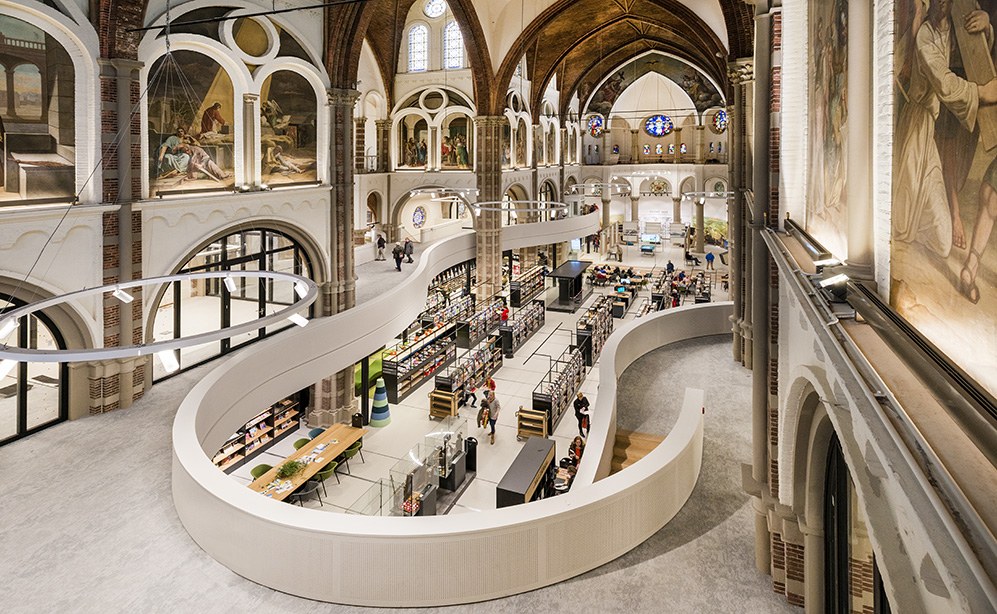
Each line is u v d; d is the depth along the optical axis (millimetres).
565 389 20703
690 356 17609
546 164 40156
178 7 14203
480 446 18344
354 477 16469
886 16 3342
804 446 6355
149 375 14500
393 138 31922
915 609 2055
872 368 2463
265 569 8273
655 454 9969
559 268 35188
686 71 44156
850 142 3830
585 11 30828
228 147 16109
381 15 29109
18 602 7680
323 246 19703
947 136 2332
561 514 8367
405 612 7965
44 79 11766
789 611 7574
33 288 11742
